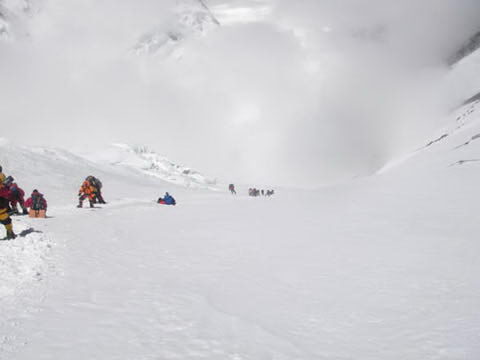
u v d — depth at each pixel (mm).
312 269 7473
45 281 6359
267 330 4742
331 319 5090
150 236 11633
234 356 4047
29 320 4723
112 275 7020
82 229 12586
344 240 10016
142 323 4809
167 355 4012
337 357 4074
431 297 5668
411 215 13312
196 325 4816
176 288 6332
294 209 18422
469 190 18188
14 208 18672
